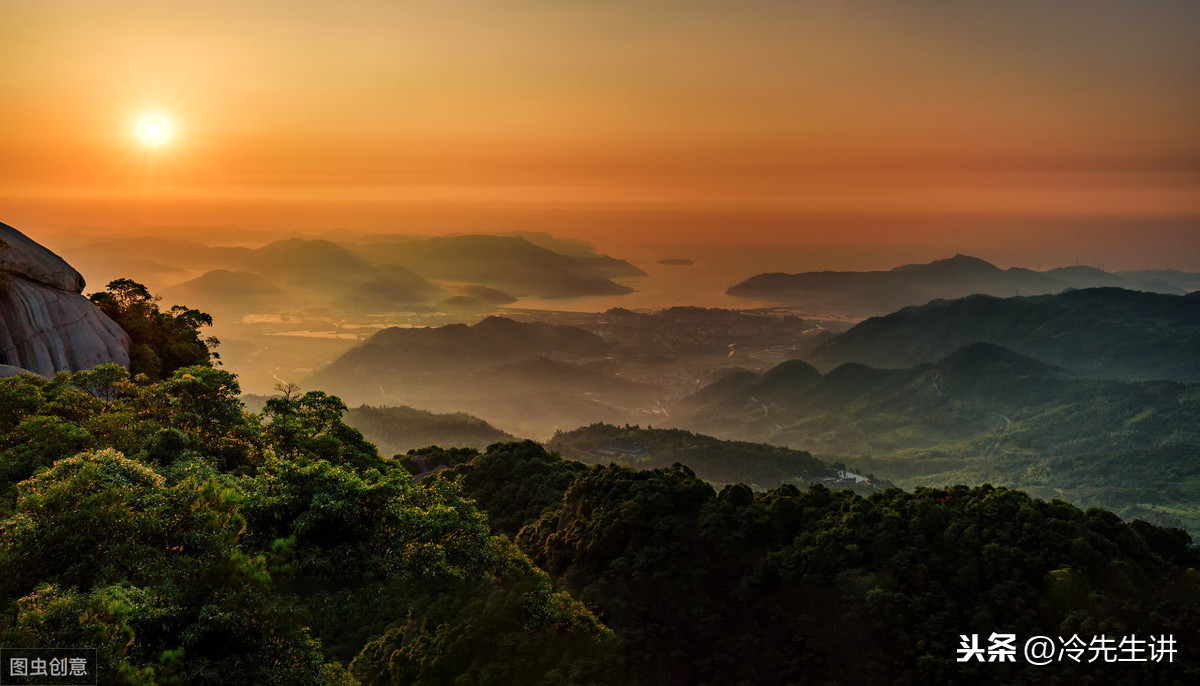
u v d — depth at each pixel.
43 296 58.41
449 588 53.66
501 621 49.09
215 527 22.80
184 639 19.91
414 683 47.72
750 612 50.47
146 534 21.88
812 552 51.06
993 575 47.75
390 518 29.17
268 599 22.50
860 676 45.88
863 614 47.75
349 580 27.48
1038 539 48.72
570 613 39.62
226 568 21.80
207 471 29.56
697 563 53.03
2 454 31.64
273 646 21.91
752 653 48.47
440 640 48.47
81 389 41.31
